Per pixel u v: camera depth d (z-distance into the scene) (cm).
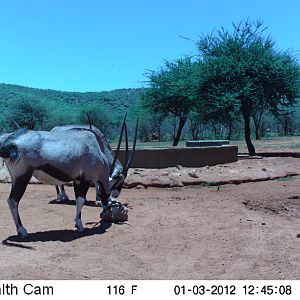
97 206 1294
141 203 1328
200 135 6544
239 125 6900
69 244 893
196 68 3045
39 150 899
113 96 11875
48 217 1144
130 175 1689
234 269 768
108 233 979
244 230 1016
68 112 7238
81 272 737
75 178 959
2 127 6122
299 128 7500
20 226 931
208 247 887
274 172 1869
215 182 1678
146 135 6228
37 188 1614
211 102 2891
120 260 803
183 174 1730
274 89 2916
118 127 7012
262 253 852
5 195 1478
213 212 1198
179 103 3650
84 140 980
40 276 711
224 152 2084
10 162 888
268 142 4775
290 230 1029
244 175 1767
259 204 1345
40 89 12538
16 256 805
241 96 2806
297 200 1397
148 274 740
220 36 3075
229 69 2836
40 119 6412
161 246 889
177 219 1112
